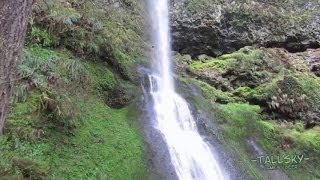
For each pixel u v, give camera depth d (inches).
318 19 418.3
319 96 342.0
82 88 215.6
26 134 167.2
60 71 207.5
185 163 217.6
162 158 208.1
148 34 343.9
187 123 258.7
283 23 405.4
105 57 250.8
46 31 225.0
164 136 226.7
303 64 384.5
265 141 292.4
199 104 285.1
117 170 183.8
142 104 245.4
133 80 260.5
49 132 177.0
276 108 321.7
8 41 130.1
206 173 223.5
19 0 132.6
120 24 308.5
